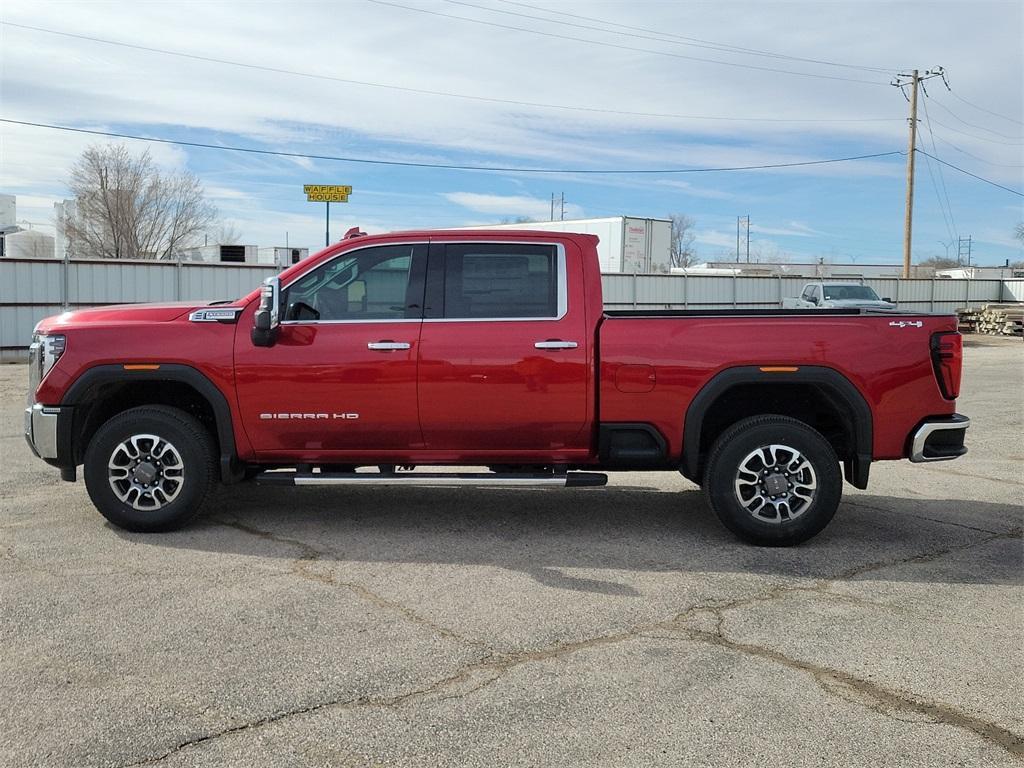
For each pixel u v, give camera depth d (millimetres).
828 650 4070
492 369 5680
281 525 6180
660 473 8211
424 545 5727
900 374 5633
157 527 5871
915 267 70375
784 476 5668
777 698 3578
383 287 5852
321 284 5859
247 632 4207
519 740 3223
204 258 37000
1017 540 5984
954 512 6801
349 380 5715
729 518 5703
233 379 5762
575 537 5957
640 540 5895
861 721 3391
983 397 14328
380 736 3244
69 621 4324
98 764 3041
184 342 5773
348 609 4531
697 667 3865
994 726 3361
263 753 3123
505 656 3961
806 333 5629
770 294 31266
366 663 3871
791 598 4777
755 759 3107
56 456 5828
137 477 5824
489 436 5812
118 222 51031
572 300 5762
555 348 5684
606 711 3449
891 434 5676
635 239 32125
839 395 5676
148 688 3613
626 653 4012
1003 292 39906
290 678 3715
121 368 5770
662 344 5652
